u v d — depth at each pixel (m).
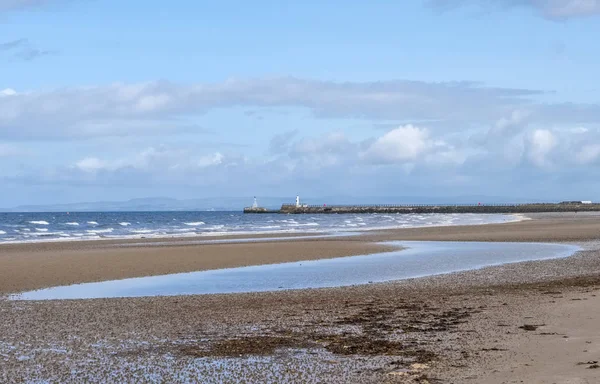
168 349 13.54
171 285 25.55
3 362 12.46
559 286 22.66
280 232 70.25
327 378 11.02
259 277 27.97
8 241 55.22
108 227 97.12
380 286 24.06
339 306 19.08
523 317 16.11
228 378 11.19
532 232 63.16
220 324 16.36
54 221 132.00
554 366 10.93
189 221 131.75
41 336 14.98
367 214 186.38
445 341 13.71
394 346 13.40
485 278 26.02
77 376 11.41
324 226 91.25
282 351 13.20
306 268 31.42
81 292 23.66
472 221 107.94
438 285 23.98
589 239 51.97
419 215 168.25
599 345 12.31
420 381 10.59
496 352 12.38
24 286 25.30
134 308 19.12
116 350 13.48
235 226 96.38
